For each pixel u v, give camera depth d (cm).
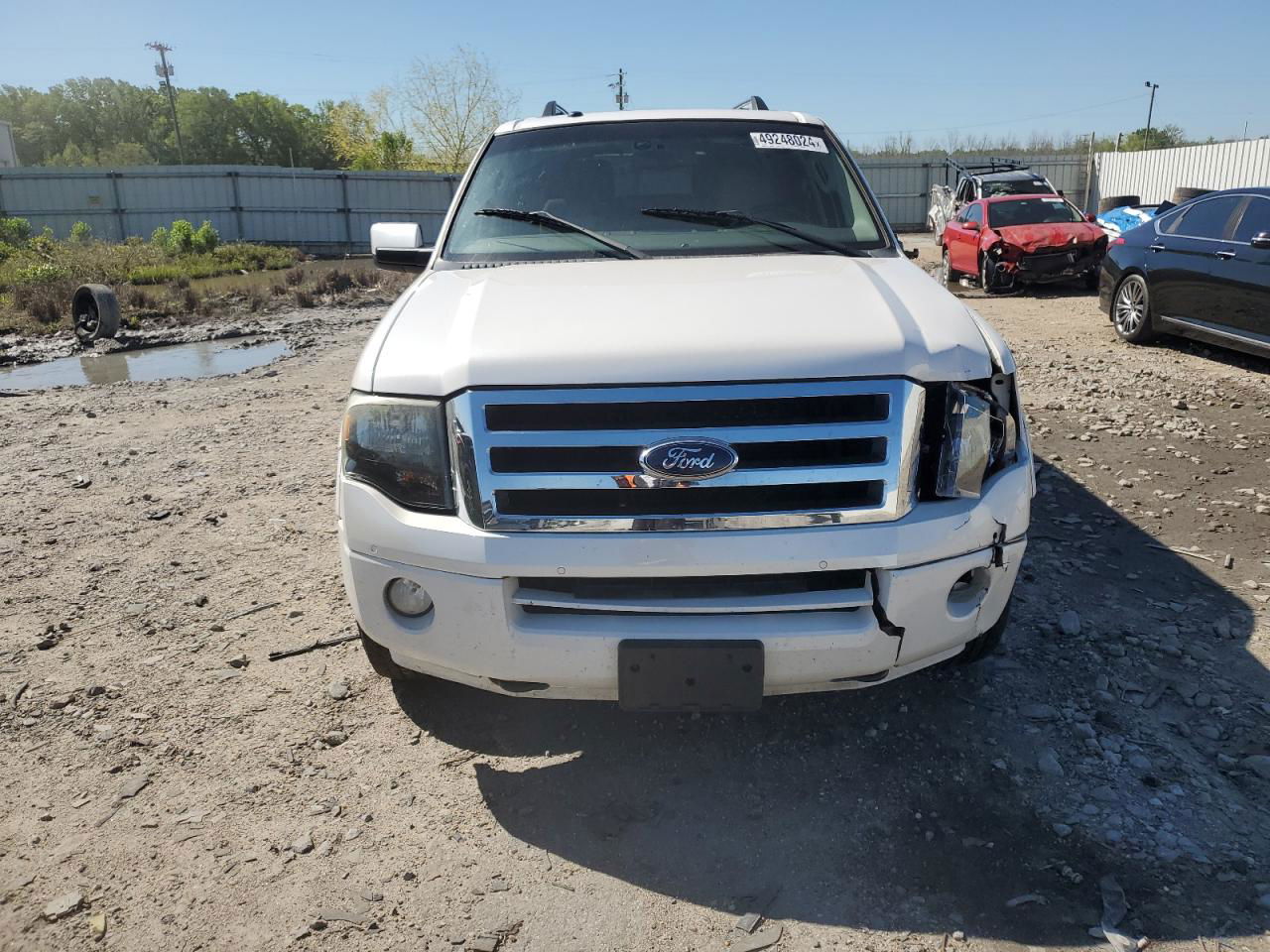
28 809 272
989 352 273
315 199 3725
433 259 361
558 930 226
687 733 305
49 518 523
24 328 1496
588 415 242
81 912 232
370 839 258
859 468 242
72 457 660
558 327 260
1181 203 921
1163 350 924
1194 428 639
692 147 390
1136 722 304
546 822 265
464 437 245
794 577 248
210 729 311
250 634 378
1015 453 276
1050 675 333
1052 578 413
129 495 564
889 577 244
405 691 325
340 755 297
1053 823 258
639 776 284
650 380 241
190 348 1296
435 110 5134
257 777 286
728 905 233
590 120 409
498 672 255
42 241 2967
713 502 242
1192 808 262
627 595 248
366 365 270
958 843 252
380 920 229
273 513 525
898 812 265
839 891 237
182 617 394
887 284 295
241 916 231
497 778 285
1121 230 1616
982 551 257
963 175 2006
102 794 278
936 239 2641
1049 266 1416
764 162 385
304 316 1611
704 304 271
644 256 342
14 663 355
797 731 304
